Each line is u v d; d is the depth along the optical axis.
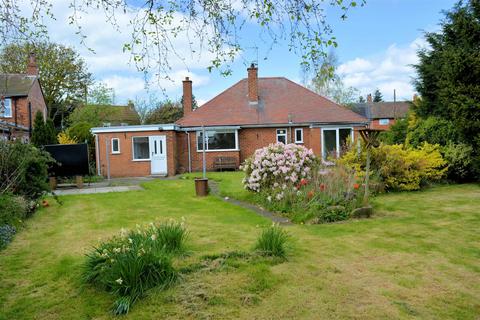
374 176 11.49
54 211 9.47
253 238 6.19
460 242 5.84
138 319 3.48
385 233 6.48
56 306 3.78
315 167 9.84
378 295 3.92
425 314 3.53
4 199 7.71
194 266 4.59
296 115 22.23
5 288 4.27
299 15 4.40
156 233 5.11
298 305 3.71
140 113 40.53
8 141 9.38
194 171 21.89
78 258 5.27
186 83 24.22
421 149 13.23
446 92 13.01
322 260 5.00
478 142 12.03
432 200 10.11
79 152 15.38
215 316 3.51
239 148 22.05
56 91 32.72
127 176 20.75
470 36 12.84
